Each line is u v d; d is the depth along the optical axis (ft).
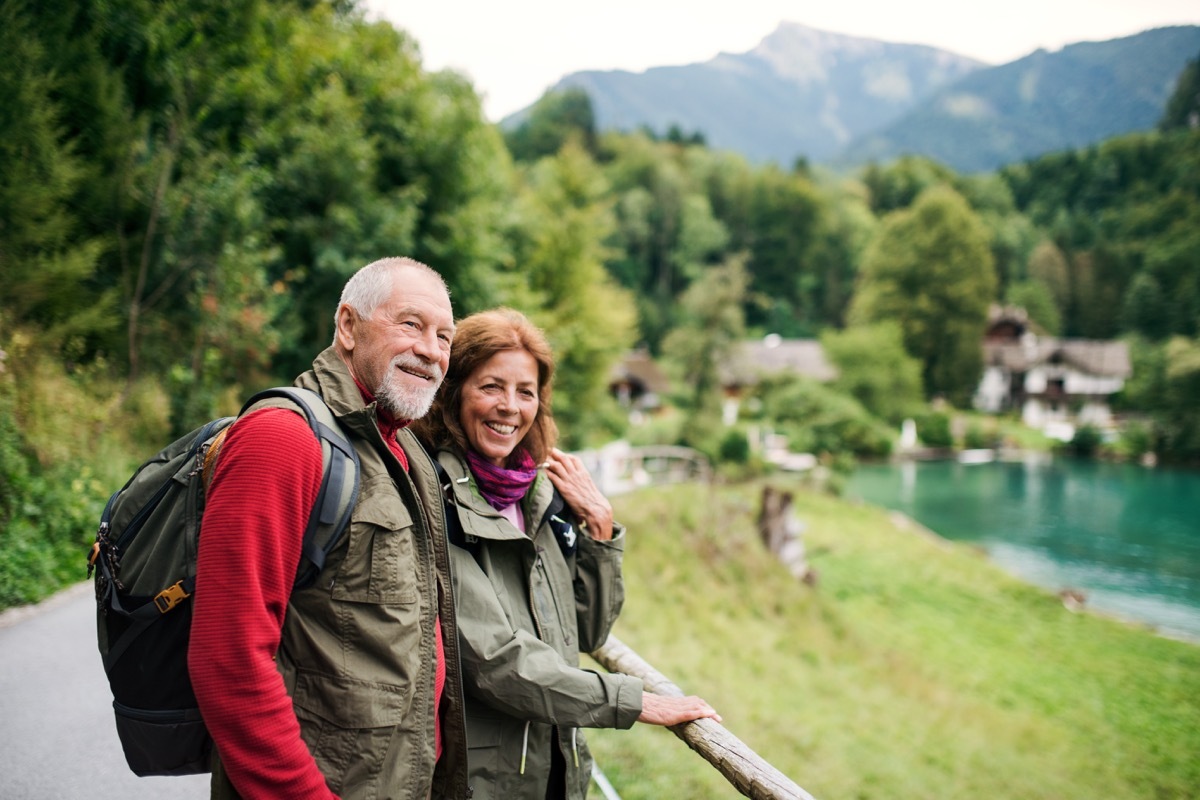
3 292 24.82
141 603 4.25
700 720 6.18
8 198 25.02
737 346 147.74
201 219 31.60
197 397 30.89
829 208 349.41
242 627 3.86
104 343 29.19
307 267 43.27
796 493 101.65
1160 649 52.80
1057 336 300.40
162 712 4.31
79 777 9.52
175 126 33.91
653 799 14.79
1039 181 416.26
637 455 81.82
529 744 5.71
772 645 36.52
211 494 4.07
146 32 35.29
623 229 288.92
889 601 58.29
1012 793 26.58
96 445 24.43
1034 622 57.57
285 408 4.33
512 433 6.18
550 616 5.97
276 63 46.39
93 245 27.89
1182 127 448.65
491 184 61.67
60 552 18.48
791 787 5.35
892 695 34.96
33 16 29.81
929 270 238.48
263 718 3.85
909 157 438.81
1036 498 128.67
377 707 4.28
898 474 154.71
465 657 5.26
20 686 12.03
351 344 4.95
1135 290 281.95
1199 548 92.58
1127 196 371.97
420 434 6.07
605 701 5.48
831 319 318.65
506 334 6.16
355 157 43.80
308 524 4.23
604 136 375.66
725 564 43.73
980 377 237.04
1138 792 30.04
